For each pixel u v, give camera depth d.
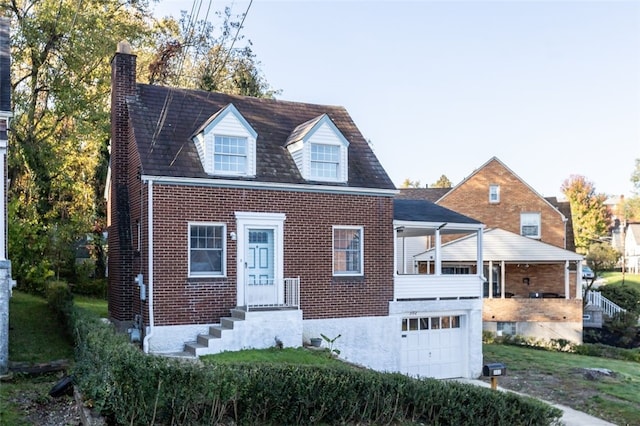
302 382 10.36
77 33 24.91
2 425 10.44
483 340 29.62
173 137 17.48
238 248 17.08
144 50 30.33
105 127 26.09
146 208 16.25
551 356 25.55
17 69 26.09
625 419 15.68
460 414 11.48
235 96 20.25
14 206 23.48
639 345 31.88
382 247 19.33
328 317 18.23
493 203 36.81
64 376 13.84
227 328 16.16
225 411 9.91
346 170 18.80
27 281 25.78
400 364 19.36
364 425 10.74
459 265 33.88
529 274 34.22
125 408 9.27
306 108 21.19
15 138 24.97
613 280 59.81
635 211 87.88
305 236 18.03
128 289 18.22
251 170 17.34
